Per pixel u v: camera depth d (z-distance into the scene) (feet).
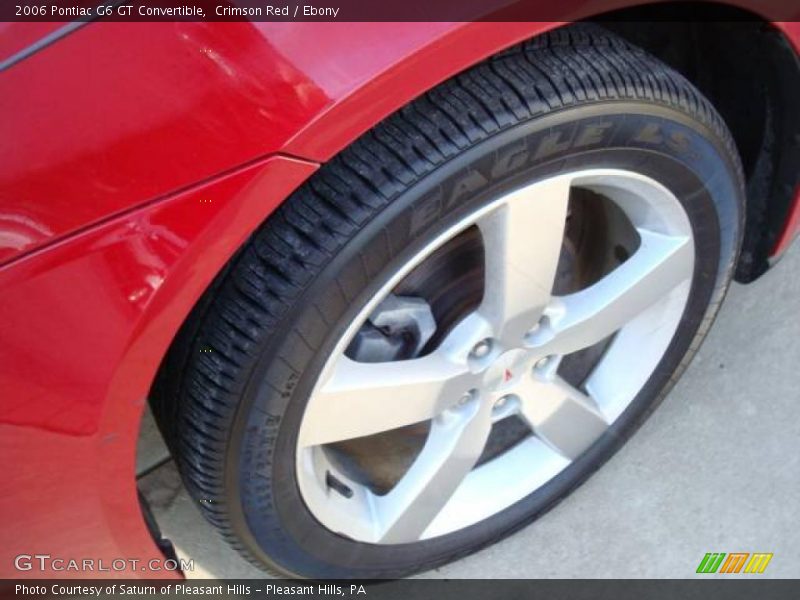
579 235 5.93
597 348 6.16
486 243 4.62
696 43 5.49
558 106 4.18
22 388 3.82
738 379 7.02
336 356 4.44
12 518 4.26
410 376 4.88
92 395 3.93
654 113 4.47
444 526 5.86
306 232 4.07
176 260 3.74
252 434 4.50
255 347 4.20
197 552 6.34
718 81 5.62
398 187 4.03
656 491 6.60
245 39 3.53
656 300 5.53
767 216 6.06
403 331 5.16
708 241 5.35
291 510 5.01
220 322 4.25
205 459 4.62
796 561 6.30
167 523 6.43
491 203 4.35
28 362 3.76
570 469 6.20
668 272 5.32
